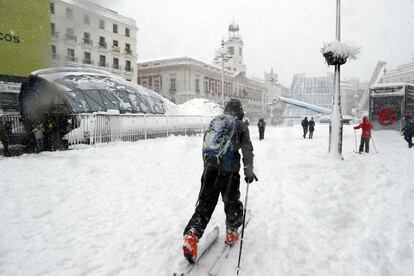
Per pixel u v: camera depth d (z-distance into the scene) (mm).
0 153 12414
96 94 17859
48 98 14820
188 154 11289
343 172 6805
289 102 39750
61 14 14484
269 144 14945
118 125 16172
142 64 63250
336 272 2658
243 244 3180
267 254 2965
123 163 9133
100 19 47500
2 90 14242
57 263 2848
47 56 15523
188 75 59094
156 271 2668
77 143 13766
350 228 3639
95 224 3887
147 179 6812
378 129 19500
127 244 3252
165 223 3891
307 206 4465
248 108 84062
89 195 5391
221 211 4328
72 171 7797
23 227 3795
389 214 4070
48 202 4918
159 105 25266
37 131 12984
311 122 20016
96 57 46938
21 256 2994
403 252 2980
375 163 8297
